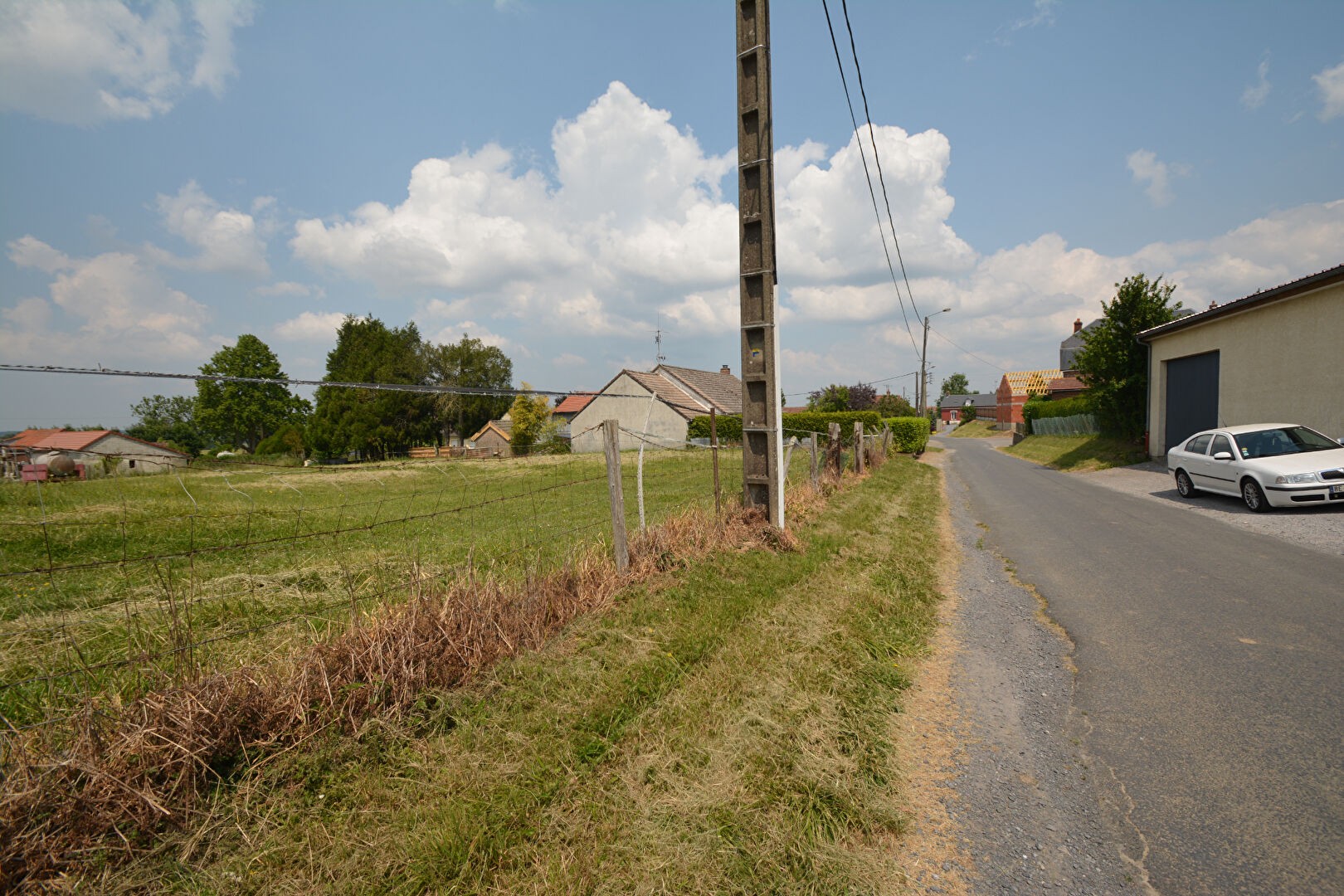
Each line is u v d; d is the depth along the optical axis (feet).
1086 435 94.32
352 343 193.06
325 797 9.19
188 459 13.56
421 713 11.34
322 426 162.09
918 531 31.24
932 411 314.96
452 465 35.42
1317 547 24.07
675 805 9.25
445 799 9.19
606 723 11.32
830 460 47.11
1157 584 20.45
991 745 11.38
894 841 8.82
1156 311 65.31
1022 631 17.29
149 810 8.39
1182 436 58.70
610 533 24.48
